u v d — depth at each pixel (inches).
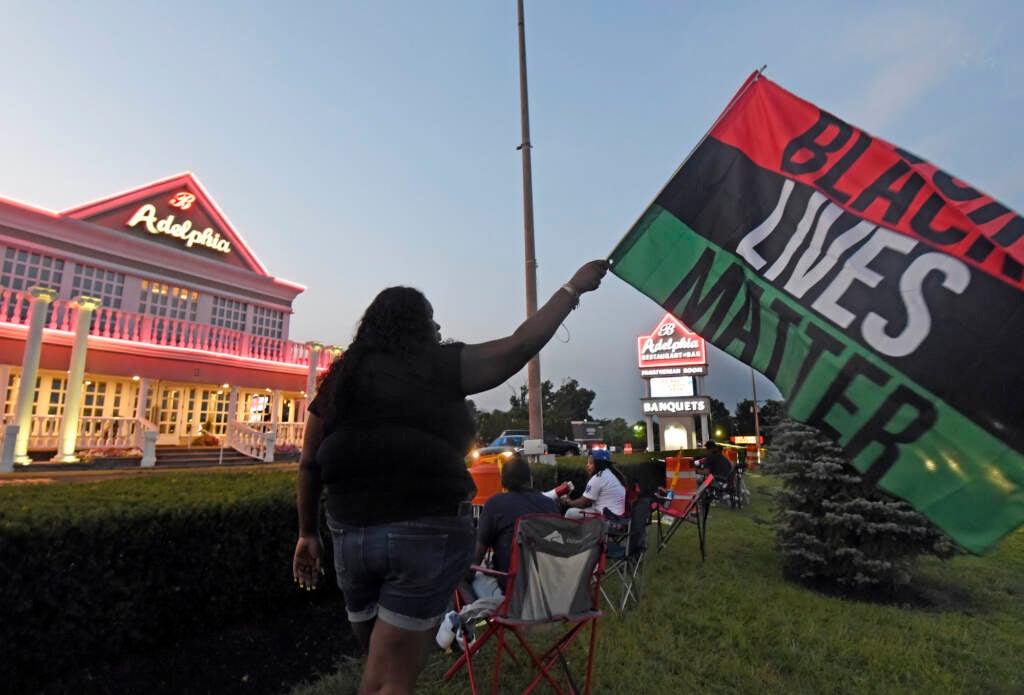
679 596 192.2
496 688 111.5
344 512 55.9
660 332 1320.1
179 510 115.6
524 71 371.2
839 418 92.5
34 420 496.1
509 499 129.8
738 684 130.5
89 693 98.4
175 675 110.7
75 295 590.9
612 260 114.8
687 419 1285.7
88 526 99.1
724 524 359.9
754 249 106.5
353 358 60.2
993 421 82.6
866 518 212.5
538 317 64.5
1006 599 209.5
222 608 125.0
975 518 81.2
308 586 70.7
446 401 58.1
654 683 129.3
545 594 109.7
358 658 133.4
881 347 92.2
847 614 182.2
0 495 116.6
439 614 55.4
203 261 710.5
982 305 87.0
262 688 118.5
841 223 100.8
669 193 115.2
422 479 54.9
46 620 94.2
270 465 586.2
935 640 162.4
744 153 113.3
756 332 102.7
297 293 844.6
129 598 106.4
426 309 65.7
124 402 598.2
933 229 93.7
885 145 102.6
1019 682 135.4
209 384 654.5
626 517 207.3
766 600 193.9
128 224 647.1
